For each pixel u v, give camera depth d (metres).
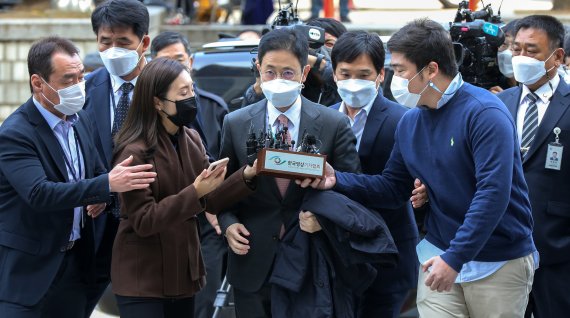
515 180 6.73
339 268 7.16
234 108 11.16
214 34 18.84
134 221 6.94
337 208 6.97
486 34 9.02
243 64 11.39
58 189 7.03
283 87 7.18
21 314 7.33
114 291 7.16
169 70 7.06
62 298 7.73
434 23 6.79
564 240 8.05
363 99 7.80
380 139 7.92
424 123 6.89
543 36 8.14
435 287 6.47
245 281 7.37
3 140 7.24
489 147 6.43
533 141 8.10
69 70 7.26
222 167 6.91
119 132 7.22
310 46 8.57
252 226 7.35
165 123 7.22
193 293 7.35
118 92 8.45
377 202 7.34
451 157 6.68
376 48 7.75
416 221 8.85
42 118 7.38
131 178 6.78
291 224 7.23
